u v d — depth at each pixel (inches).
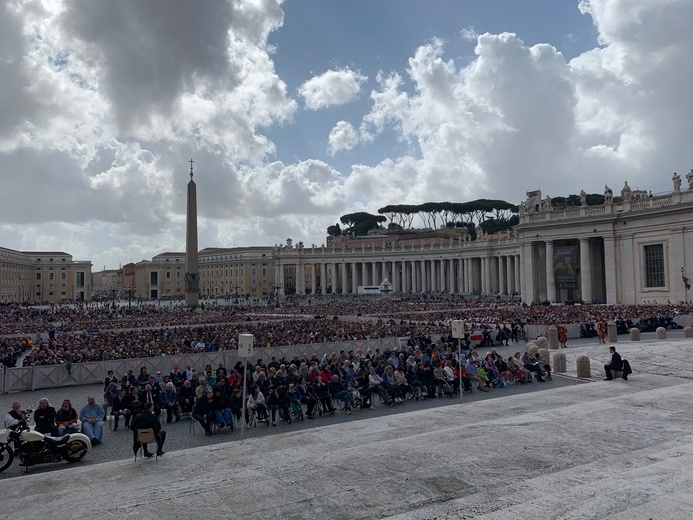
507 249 3983.8
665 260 2249.0
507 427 521.7
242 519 325.7
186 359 1044.5
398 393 785.6
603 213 2474.2
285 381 719.1
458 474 392.8
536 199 2910.9
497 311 2085.4
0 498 380.8
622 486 347.6
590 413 569.9
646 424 520.1
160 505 351.6
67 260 6432.1
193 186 2979.8
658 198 2294.5
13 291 5580.7
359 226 7170.3
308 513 331.6
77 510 348.8
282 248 5339.6
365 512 330.3
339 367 810.8
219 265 6530.5
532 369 914.1
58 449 524.1
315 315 2332.7
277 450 479.8
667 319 1562.5
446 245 4643.2
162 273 7342.5
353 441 504.4
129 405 678.5
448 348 994.7
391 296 4352.9
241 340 583.8
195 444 601.9
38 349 1129.4
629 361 983.6
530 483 366.6
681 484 345.7
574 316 1690.5
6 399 876.6
